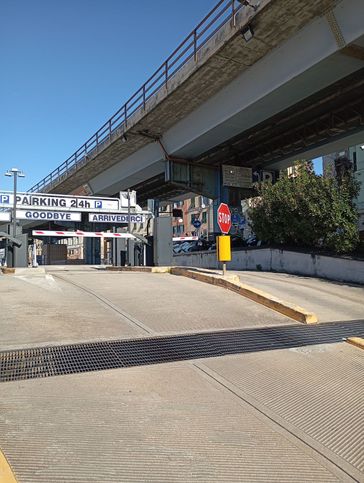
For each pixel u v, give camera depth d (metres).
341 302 10.73
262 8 15.77
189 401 4.59
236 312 8.58
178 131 27.12
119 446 3.61
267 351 6.37
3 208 21.72
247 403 4.62
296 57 17.66
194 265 26.17
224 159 30.92
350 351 6.55
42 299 9.09
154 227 16.86
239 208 30.02
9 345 6.03
